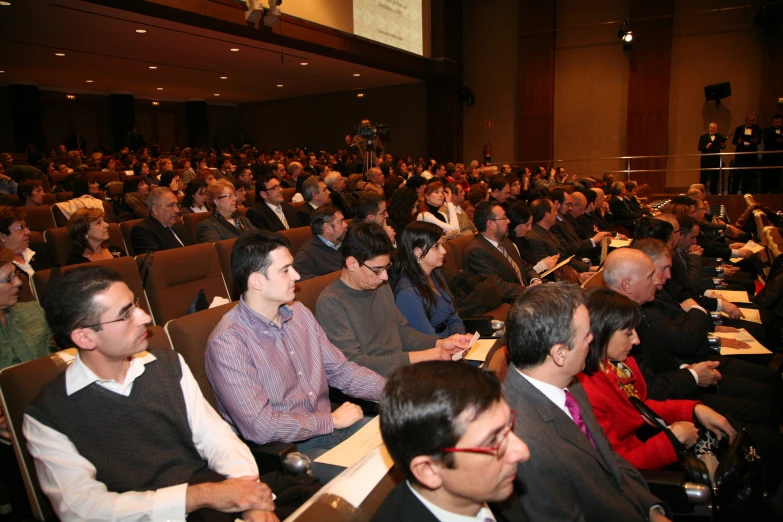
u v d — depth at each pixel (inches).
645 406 69.6
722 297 137.4
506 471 32.7
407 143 595.5
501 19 527.5
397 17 435.8
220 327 68.1
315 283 93.4
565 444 51.2
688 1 446.3
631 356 81.4
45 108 584.4
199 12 277.7
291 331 73.2
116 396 54.8
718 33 440.1
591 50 488.4
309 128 678.5
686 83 455.5
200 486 51.9
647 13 457.1
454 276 124.3
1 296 76.4
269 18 302.0
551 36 498.0
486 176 358.6
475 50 541.3
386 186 222.5
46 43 371.6
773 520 60.5
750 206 249.9
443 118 549.3
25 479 56.9
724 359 101.3
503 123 537.6
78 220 124.6
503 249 148.5
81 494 50.4
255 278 67.8
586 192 246.8
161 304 108.8
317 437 71.5
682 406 74.2
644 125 469.1
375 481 37.4
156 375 58.2
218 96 676.1
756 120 427.5
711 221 260.1
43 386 56.2
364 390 77.9
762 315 120.2
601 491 51.2
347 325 85.5
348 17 380.8
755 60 430.3
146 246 152.1
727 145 443.5
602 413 66.1
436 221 189.9
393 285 102.4
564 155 509.4
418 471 32.2
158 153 568.1
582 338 51.9
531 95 511.8
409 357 83.0
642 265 85.0
